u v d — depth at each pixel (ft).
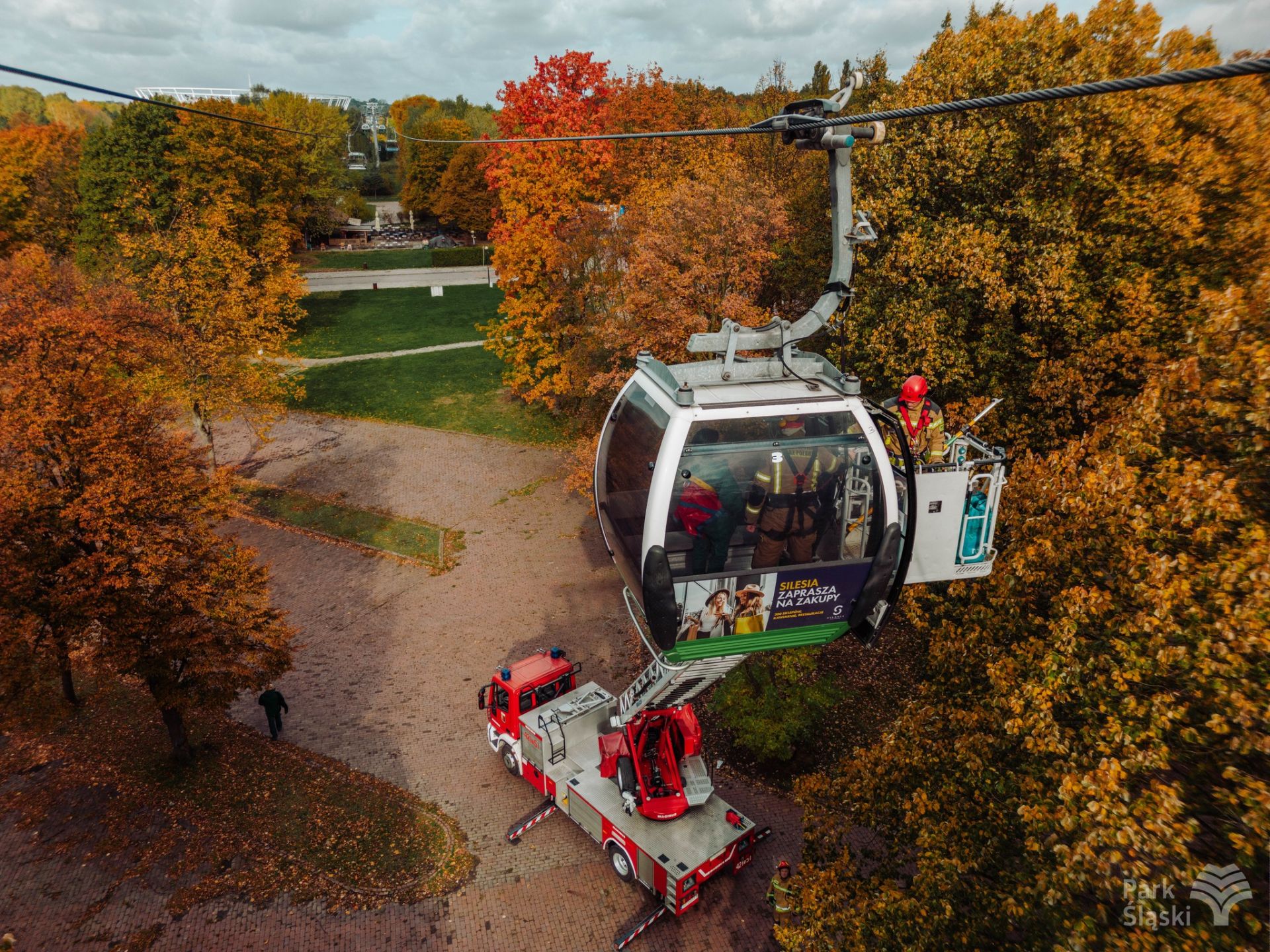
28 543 59.98
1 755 72.33
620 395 32.60
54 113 647.97
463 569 105.91
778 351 30.66
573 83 176.65
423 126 393.50
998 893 33.68
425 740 73.92
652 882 53.47
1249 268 60.18
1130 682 33.91
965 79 75.46
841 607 30.01
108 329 70.38
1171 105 66.28
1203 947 25.63
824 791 45.73
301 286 160.86
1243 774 27.43
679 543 27.40
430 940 53.52
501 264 134.31
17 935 53.47
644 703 52.49
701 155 136.77
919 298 74.90
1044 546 39.91
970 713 40.63
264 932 53.93
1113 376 65.67
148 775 69.36
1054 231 67.26
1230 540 33.71
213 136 205.05
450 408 167.94
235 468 131.44
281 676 75.72
